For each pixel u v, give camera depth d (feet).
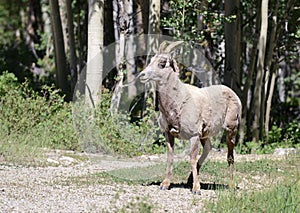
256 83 89.10
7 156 62.28
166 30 96.68
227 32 87.10
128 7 85.35
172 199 46.16
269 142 90.68
